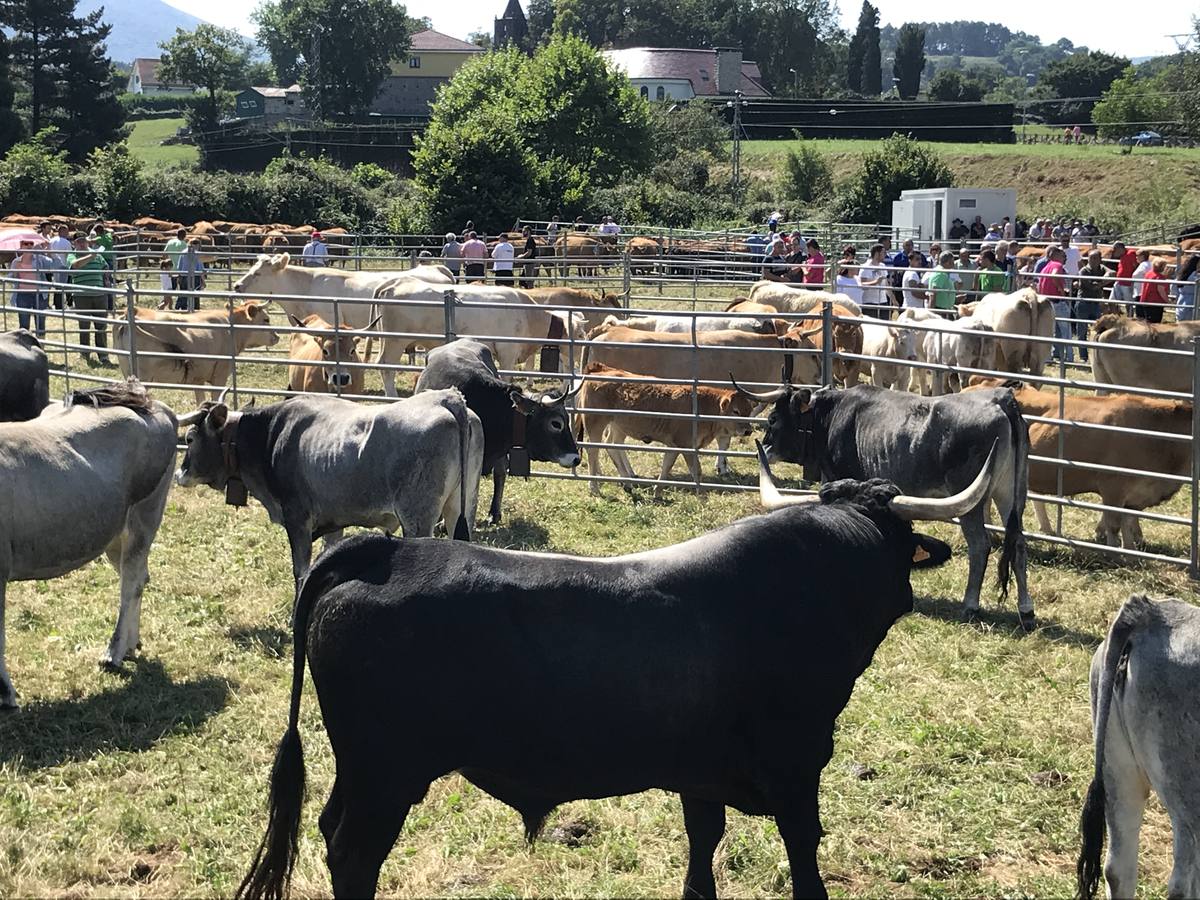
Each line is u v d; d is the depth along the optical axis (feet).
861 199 161.99
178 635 27.61
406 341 57.06
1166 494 34.55
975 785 21.17
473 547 14.98
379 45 329.72
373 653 14.17
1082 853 15.40
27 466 23.06
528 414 35.37
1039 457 35.09
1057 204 173.37
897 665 26.40
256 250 117.39
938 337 54.49
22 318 65.10
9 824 19.19
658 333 47.78
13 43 265.34
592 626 14.30
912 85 457.27
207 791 20.61
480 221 136.46
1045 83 390.21
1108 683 15.17
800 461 33.27
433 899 17.49
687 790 15.34
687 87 320.09
